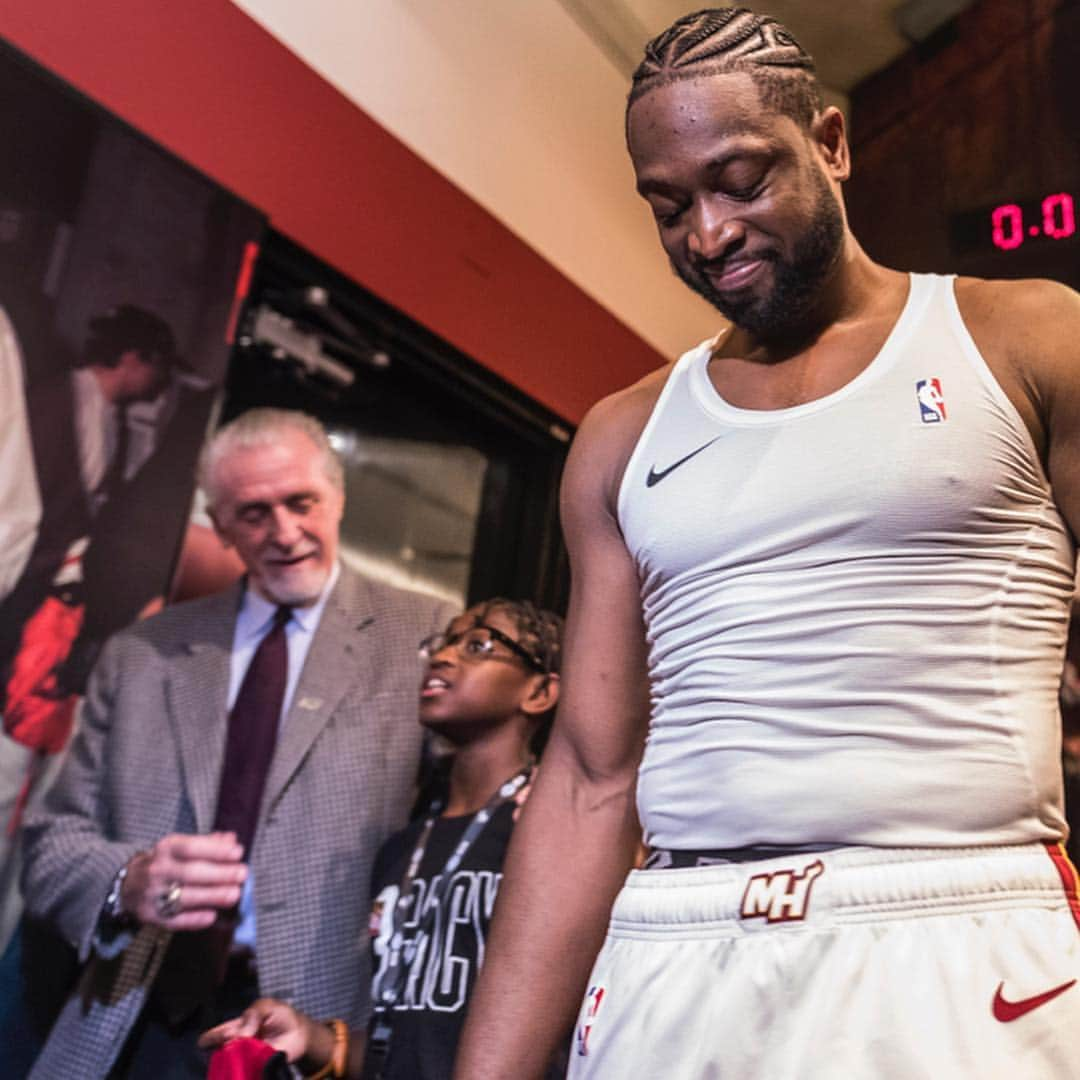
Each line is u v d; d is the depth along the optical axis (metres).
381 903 2.21
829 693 0.85
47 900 2.21
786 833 0.84
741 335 1.04
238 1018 2.25
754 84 0.91
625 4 3.57
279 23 2.93
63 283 2.37
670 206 0.94
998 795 0.81
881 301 0.97
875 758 0.83
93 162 2.44
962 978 0.76
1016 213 3.48
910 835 0.81
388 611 2.93
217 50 2.78
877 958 0.78
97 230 2.43
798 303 0.94
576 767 1.06
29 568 2.27
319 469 2.90
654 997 0.86
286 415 2.90
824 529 0.88
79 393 2.38
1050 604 0.87
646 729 1.06
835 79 4.04
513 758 2.34
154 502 2.49
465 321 3.40
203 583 2.64
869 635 0.85
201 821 2.46
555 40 3.59
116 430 2.43
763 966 0.81
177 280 2.57
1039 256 3.42
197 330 2.60
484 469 3.76
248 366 3.08
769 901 0.83
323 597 2.82
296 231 2.92
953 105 3.76
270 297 2.95
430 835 2.27
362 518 3.35
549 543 3.73
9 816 2.19
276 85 2.91
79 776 2.31
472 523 3.69
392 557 3.41
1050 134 3.55
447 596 3.55
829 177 0.95
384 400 3.46
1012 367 0.87
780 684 0.87
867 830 0.82
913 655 0.84
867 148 3.96
